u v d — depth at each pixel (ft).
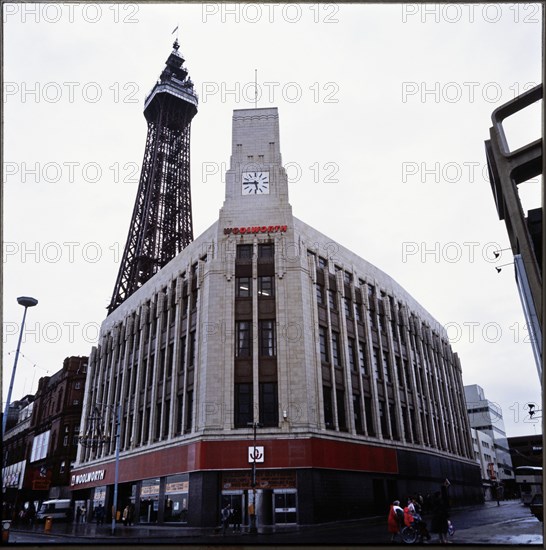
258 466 111.65
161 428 138.10
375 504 129.90
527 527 71.36
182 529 106.42
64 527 139.85
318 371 125.39
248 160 145.69
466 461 203.72
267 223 136.46
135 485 144.05
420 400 170.71
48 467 237.86
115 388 177.78
